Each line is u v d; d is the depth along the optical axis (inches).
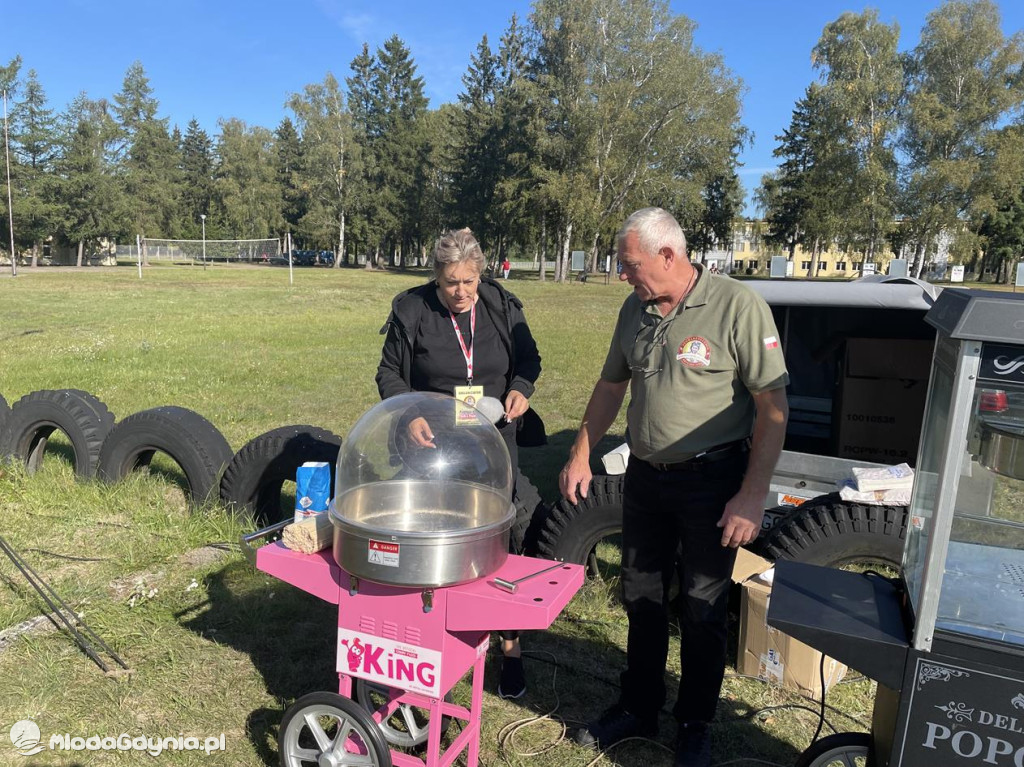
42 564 164.1
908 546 86.0
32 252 2127.2
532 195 1748.3
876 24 1700.3
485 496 96.8
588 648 139.6
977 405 67.2
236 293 1109.7
